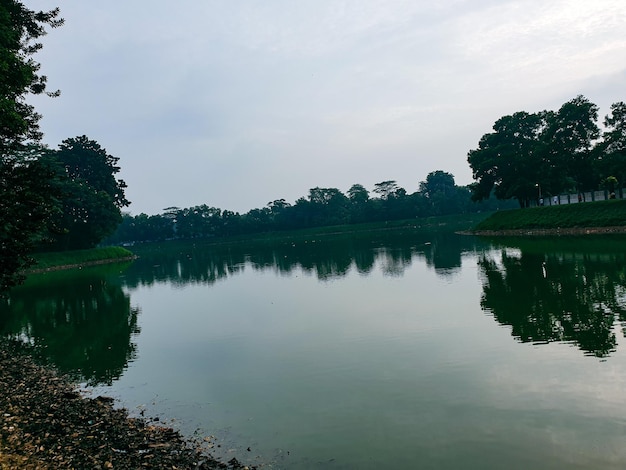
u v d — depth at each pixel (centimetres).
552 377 1520
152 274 6500
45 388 1777
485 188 9612
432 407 1370
